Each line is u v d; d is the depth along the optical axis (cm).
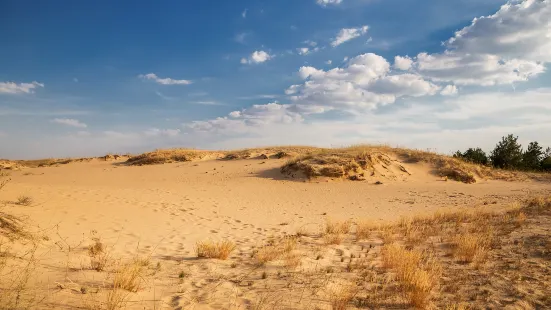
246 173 2839
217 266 700
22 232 709
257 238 1016
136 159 3772
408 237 978
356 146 3219
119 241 847
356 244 945
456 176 2745
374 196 2092
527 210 1262
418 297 509
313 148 3781
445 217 1277
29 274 505
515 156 3484
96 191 1728
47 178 2831
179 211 1390
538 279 609
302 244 938
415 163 2991
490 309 495
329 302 518
